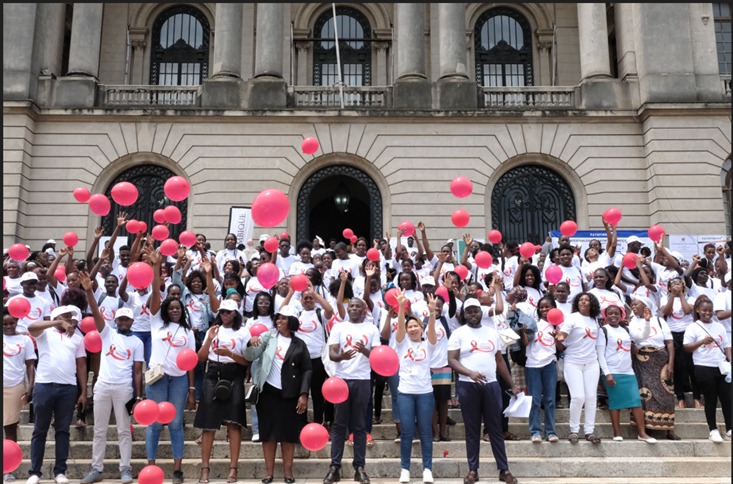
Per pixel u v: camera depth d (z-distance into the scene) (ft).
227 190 67.97
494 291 32.83
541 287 41.22
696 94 68.64
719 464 29.50
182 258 40.01
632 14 72.90
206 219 67.36
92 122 68.85
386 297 30.19
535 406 30.94
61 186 67.51
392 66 81.56
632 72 71.26
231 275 38.27
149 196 69.00
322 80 82.99
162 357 28.78
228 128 69.15
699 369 32.12
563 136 69.41
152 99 71.15
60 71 74.64
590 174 68.74
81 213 67.00
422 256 44.73
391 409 35.19
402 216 67.56
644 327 32.58
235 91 69.87
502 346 31.89
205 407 28.30
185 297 35.63
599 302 34.88
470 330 28.25
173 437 28.50
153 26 84.33
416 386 27.94
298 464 29.19
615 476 29.19
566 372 31.48
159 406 25.52
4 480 28.71
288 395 27.84
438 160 68.69
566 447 30.63
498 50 84.33
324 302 32.17
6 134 66.74
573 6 84.64
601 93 70.08
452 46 71.72
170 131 68.95
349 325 28.68
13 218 64.85
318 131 69.26
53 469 28.66
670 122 68.18
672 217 66.18
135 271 27.27
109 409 28.45
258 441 31.01
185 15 84.69
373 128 69.31
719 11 75.97
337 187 71.61
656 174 67.15
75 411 33.42
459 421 33.96
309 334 32.17
